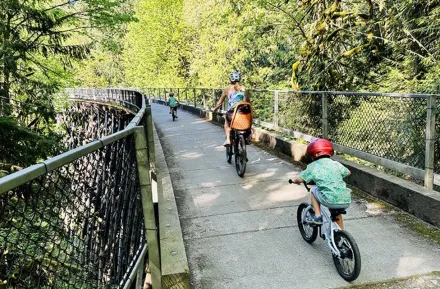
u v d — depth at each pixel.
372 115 5.12
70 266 1.72
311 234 3.77
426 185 4.21
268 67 18.72
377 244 3.70
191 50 36.94
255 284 3.17
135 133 2.74
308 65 10.22
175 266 3.07
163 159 7.01
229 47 19.73
